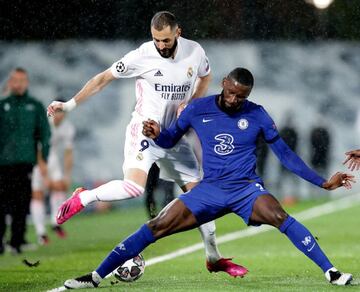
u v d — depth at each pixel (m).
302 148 70.56
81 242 46.28
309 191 71.62
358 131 70.44
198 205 25.39
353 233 47.12
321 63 70.56
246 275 30.48
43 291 27.41
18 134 40.47
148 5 51.28
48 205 63.00
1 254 41.38
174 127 25.94
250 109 25.66
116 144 66.56
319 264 25.55
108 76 27.97
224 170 25.44
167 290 25.80
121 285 27.19
